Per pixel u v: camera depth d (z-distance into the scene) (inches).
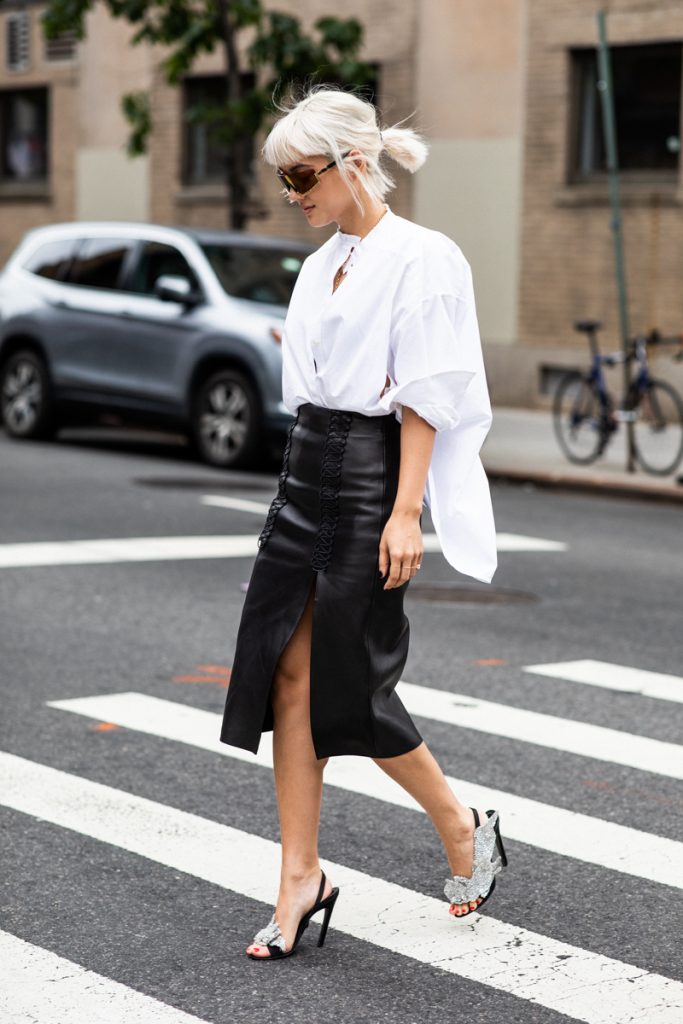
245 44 1061.8
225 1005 172.9
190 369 696.4
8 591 404.5
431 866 220.2
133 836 229.1
